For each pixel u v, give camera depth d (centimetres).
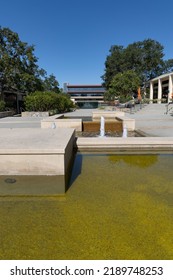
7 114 1989
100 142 561
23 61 2678
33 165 388
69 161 454
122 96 3472
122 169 434
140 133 880
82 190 335
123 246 206
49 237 220
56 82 4269
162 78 3788
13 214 266
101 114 1475
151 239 216
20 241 214
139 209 276
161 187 345
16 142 430
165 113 2017
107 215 262
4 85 2575
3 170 390
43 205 289
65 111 2609
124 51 4653
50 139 462
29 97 2102
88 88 7506
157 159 501
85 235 222
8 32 2486
